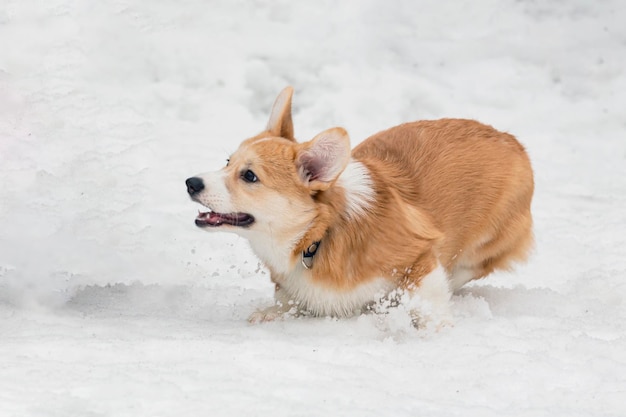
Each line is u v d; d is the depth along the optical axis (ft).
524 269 36.32
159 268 34.37
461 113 56.70
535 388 21.80
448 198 28.86
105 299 30.53
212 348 23.58
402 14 66.03
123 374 20.80
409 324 26.91
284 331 26.73
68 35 59.21
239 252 36.78
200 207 41.37
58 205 38.83
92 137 48.37
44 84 53.72
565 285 33.83
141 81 56.59
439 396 21.17
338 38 62.44
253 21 63.62
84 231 36.47
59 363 21.47
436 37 64.34
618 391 21.70
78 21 60.64
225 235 38.24
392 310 27.04
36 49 57.47
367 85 58.03
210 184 25.59
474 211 29.43
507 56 62.69
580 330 26.99
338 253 26.45
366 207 26.66
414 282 26.96
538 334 26.30
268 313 28.22
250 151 26.13
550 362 23.58
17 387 19.52
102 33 59.98
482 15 66.64
